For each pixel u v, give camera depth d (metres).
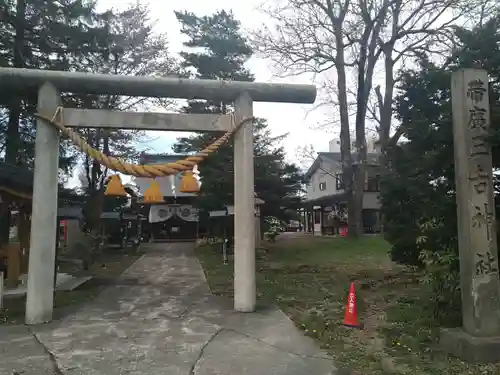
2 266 10.42
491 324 5.18
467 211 5.31
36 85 7.38
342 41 21.14
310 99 8.35
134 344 5.80
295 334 6.35
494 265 5.27
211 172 19.88
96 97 15.57
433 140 6.83
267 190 21.17
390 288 10.43
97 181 21.94
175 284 11.70
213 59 21.22
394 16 19.56
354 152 31.59
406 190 7.93
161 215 33.12
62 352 5.45
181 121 7.97
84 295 9.76
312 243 22.06
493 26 6.31
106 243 24.00
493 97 6.15
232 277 12.95
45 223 7.14
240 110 8.11
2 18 13.44
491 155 5.59
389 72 19.97
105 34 15.78
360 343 5.90
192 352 5.46
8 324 6.93
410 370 4.79
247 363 5.07
